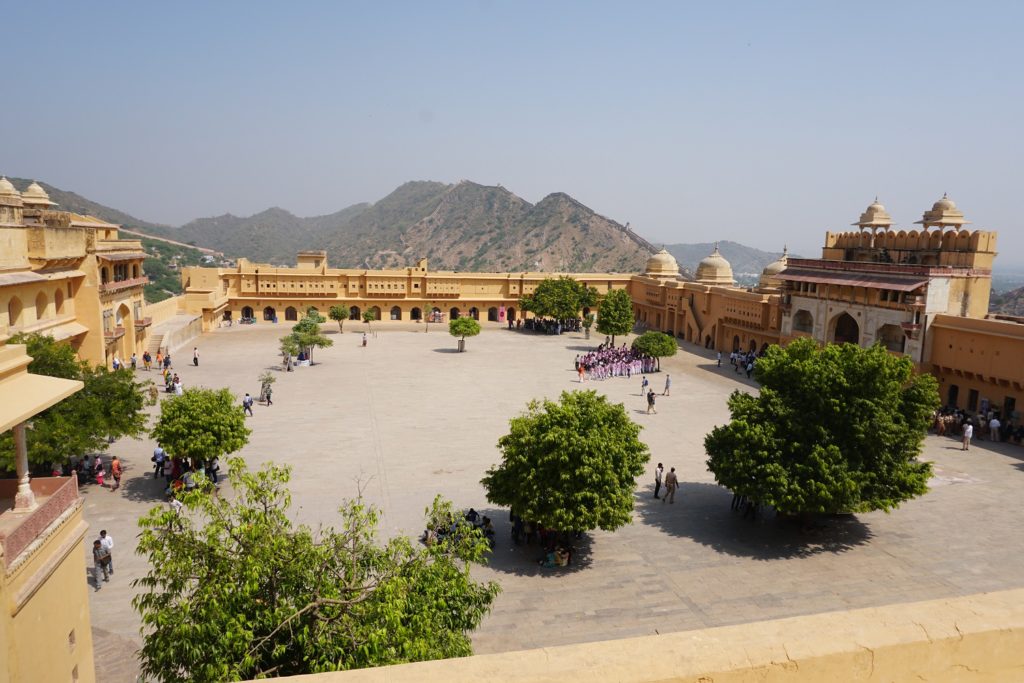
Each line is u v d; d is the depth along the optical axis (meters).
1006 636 4.07
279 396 38.16
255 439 29.95
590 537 20.73
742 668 3.64
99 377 23.69
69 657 10.67
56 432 20.95
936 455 28.94
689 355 56.28
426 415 34.72
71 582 10.82
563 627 15.82
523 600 16.98
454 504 22.92
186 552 9.91
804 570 18.69
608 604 16.88
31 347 22.66
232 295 69.81
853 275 41.00
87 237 38.19
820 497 18.66
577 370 47.16
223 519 10.45
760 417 20.62
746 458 20.11
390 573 10.52
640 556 19.47
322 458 27.52
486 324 74.62
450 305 76.12
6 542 8.88
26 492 10.56
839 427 19.89
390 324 72.00
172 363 46.75
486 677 3.53
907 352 36.44
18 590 9.03
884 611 4.23
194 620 9.33
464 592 11.26
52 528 10.16
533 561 19.16
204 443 22.19
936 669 3.97
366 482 24.86
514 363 50.44
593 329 71.50
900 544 20.33
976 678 4.06
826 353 20.97
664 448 29.86
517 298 76.69
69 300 37.94
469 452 28.66
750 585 17.86
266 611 9.52
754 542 20.45
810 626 4.02
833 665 3.78
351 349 55.50
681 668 3.61
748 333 54.53
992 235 36.91
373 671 3.59
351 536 11.12
